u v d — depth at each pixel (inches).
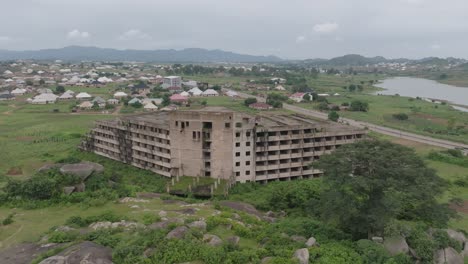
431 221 3011.8
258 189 4596.5
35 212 3122.5
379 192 2723.9
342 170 2743.6
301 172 5118.1
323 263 2217.0
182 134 4744.1
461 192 4544.8
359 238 2780.5
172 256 2145.7
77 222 2832.2
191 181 4571.9
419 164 2790.4
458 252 2618.1
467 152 6530.5
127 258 2119.8
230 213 3029.0
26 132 7687.0
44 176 3550.7
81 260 2062.0
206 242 2327.8
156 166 5191.9
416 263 2455.7
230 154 4635.8
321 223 2967.5
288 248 2356.1
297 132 5059.1
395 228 2556.6
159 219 2775.6
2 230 2733.8
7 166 5378.9
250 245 2431.1
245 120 4702.3
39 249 2399.1
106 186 3710.6
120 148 5718.5
